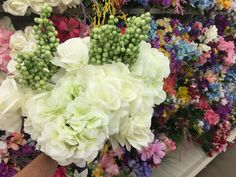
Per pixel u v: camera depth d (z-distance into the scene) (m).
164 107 1.91
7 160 1.23
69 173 1.47
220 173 2.86
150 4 1.82
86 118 0.52
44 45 0.58
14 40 1.14
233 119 3.14
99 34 0.57
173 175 2.43
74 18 1.29
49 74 0.58
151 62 0.61
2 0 1.23
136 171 1.82
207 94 2.54
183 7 2.09
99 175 1.62
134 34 0.58
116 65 0.59
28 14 1.23
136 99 0.56
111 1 1.21
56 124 0.53
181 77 2.24
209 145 2.78
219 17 2.64
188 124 2.33
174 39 1.89
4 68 1.15
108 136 0.56
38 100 0.55
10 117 0.58
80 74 0.56
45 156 0.63
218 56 2.53
